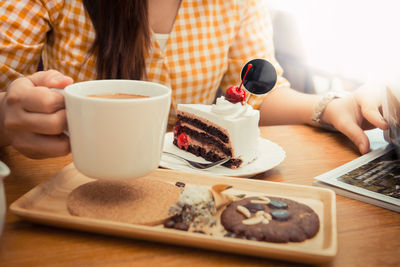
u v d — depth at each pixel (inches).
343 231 16.4
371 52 49.2
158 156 16.4
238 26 36.7
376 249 15.4
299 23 58.2
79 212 16.0
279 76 37.1
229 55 38.2
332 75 56.1
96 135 15.1
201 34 34.3
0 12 30.0
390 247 15.5
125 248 14.8
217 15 35.3
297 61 60.1
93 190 17.7
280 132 28.0
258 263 14.4
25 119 17.3
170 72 33.7
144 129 15.3
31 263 13.9
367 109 26.2
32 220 15.6
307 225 15.6
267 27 39.1
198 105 26.4
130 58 29.1
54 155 18.1
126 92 17.5
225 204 16.8
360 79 52.3
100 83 17.2
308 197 18.3
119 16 28.3
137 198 17.2
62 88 17.9
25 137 18.1
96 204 16.6
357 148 25.5
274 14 59.8
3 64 29.2
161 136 16.2
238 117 23.9
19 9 30.5
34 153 18.3
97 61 29.9
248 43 37.1
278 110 33.8
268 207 16.7
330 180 20.3
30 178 19.7
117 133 15.1
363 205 18.6
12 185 19.0
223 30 35.6
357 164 22.3
